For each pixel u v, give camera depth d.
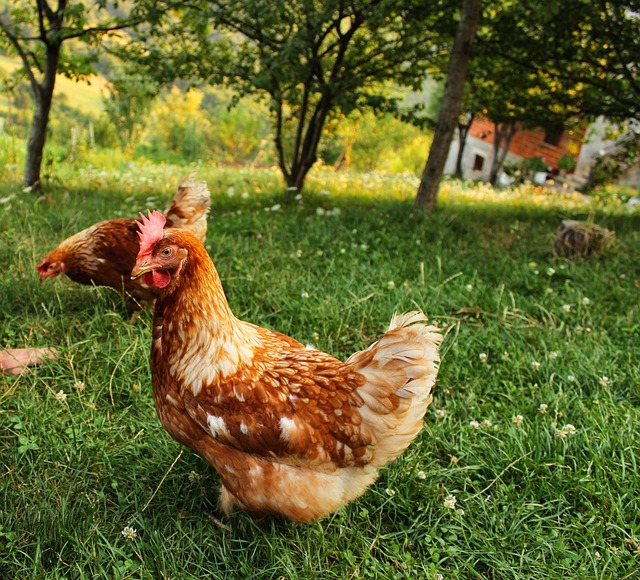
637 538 0.78
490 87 2.95
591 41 2.44
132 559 0.75
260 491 0.73
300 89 2.82
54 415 0.93
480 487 0.87
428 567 0.75
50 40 2.35
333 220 2.07
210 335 0.71
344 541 0.78
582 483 0.85
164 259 0.69
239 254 1.60
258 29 2.28
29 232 1.64
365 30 2.66
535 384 1.07
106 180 3.27
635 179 6.59
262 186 3.23
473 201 3.35
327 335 1.19
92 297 1.29
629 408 1.00
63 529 0.74
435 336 0.69
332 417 0.70
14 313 1.21
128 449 0.89
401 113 2.57
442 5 2.32
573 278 1.60
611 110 2.69
